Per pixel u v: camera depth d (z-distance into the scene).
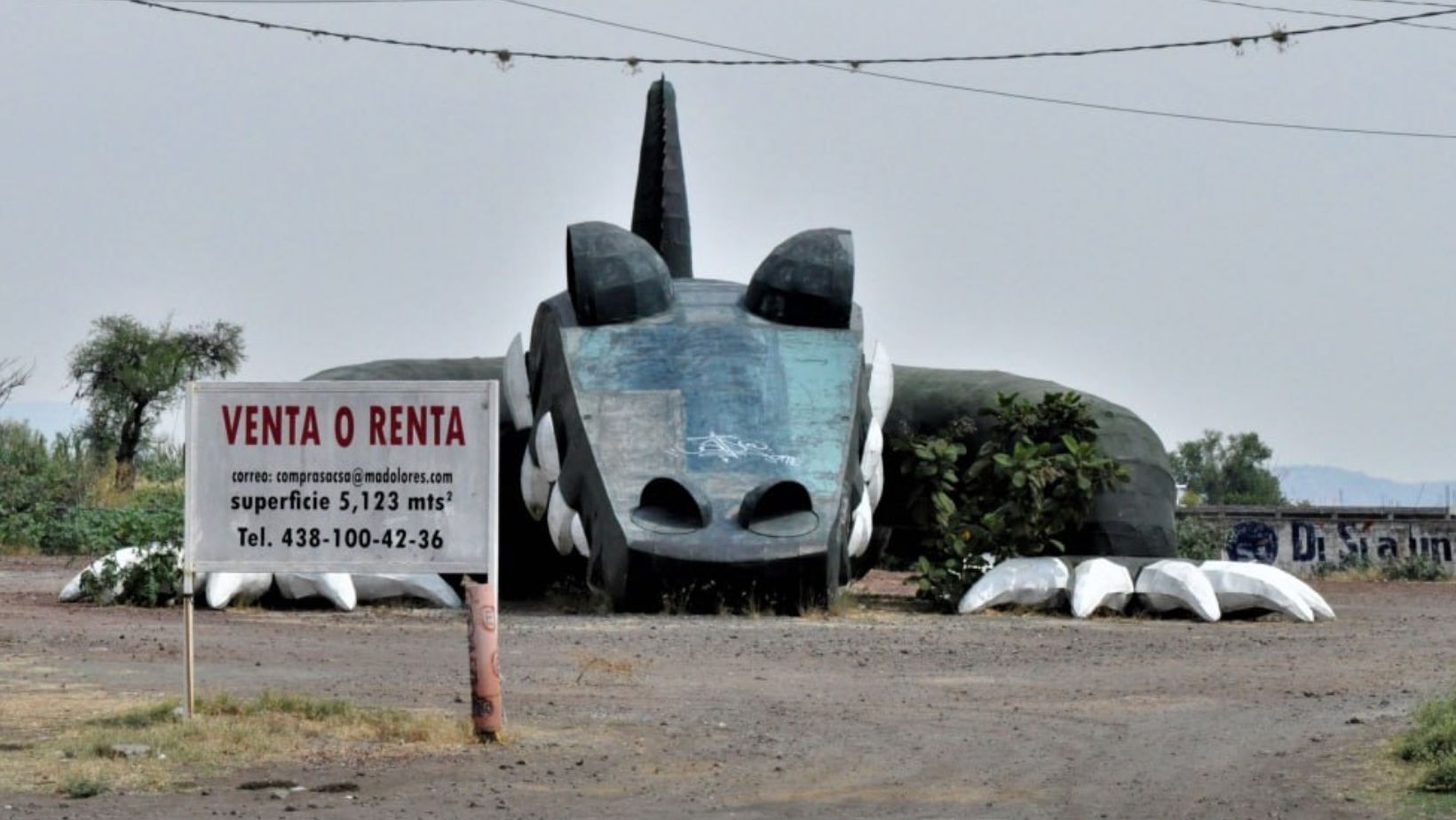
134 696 14.69
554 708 14.38
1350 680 16.92
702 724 13.59
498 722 12.68
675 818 10.12
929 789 11.04
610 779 11.30
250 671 16.67
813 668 17.55
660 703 14.79
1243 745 12.74
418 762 11.82
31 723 13.20
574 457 24.67
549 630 21.00
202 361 61.69
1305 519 43.53
